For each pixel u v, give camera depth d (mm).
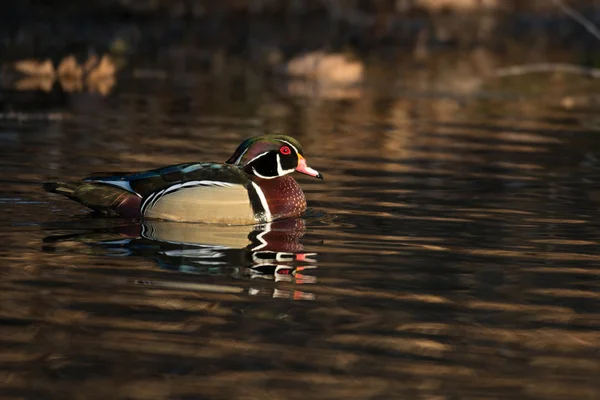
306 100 26219
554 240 12430
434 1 45062
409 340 8695
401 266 11047
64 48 32594
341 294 9938
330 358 8234
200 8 42250
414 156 18719
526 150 19703
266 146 13195
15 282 9961
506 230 12922
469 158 18625
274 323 9008
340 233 12477
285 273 10594
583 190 15797
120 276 10273
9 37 33812
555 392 7691
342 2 44656
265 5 43469
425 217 13570
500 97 28000
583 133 22109
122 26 37906
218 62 32688
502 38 38688
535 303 9844
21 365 7910
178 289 9891
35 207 13266
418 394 7582
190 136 20094
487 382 7836
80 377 7719
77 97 25141
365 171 17062
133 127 20969
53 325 8781
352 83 29953
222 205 12625
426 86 29609
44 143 18547
